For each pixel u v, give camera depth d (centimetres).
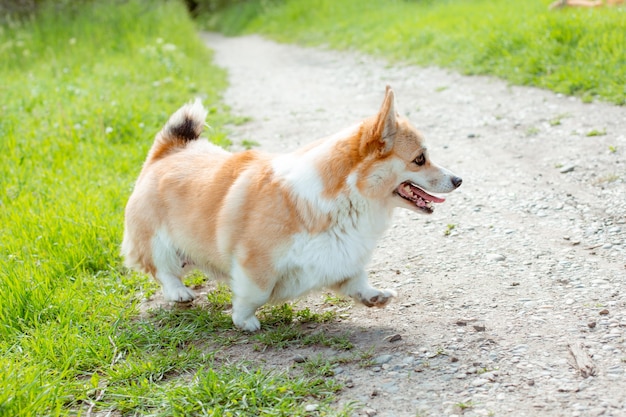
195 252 412
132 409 332
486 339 363
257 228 368
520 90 886
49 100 932
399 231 538
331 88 1081
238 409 319
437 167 377
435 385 325
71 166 690
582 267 438
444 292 428
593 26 938
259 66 1405
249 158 403
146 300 459
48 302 425
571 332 361
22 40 1384
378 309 416
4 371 340
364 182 359
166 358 368
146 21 1556
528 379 321
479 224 529
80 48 1323
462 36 1161
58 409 317
